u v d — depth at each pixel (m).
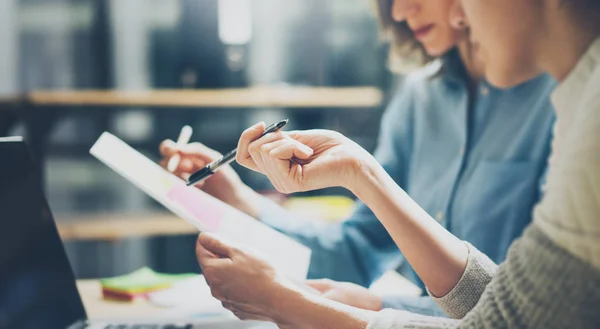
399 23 1.56
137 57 3.06
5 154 0.97
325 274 1.47
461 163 1.52
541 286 0.70
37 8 3.12
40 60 3.15
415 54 1.62
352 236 1.49
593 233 0.67
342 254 1.47
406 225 0.88
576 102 0.79
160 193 1.14
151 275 1.45
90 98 2.71
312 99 2.80
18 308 0.94
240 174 2.84
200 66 2.90
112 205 3.04
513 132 1.46
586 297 0.68
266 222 1.45
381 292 1.43
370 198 0.87
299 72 3.04
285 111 2.96
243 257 0.91
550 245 0.71
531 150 1.43
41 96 2.71
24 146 1.03
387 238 1.49
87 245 2.89
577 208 0.68
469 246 0.93
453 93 1.57
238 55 2.90
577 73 0.78
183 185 1.19
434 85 1.61
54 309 1.03
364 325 0.84
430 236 0.89
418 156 1.63
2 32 3.12
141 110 2.94
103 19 3.07
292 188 0.89
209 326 1.06
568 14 0.79
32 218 1.02
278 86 2.94
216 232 1.11
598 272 0.67
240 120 2.97
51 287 1.04
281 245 1.14
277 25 2.98
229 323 1.07
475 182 1.49
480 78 1.51
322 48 3.02
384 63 2.99
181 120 2.97
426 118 1.62
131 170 1.17
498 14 0.83
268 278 0.89
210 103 2.76
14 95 2.71
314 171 0.88
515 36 0.83
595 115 0.69
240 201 1.44
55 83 3.15
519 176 1.43
